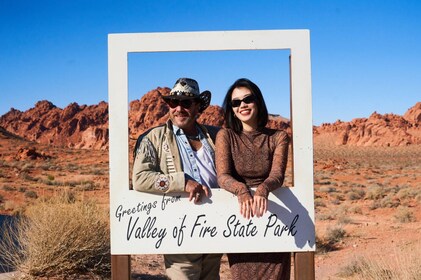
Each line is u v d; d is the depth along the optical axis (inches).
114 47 140.2
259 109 141.3
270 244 139.5
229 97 142.6
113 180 140.2
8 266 278.5
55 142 5147.6
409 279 264.4
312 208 139.7
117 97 140.2
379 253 385.1
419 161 3331.7
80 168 2044.8
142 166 141.3
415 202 879.1
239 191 129.8
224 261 382.0
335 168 2399.1
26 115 5910.4
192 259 149.4
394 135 4648.1
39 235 276.4
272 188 131.6
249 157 139.6
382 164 3122.5
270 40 140.0
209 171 150.3
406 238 464.8
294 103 139.9
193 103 150.9
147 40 140.0
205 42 140.2
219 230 139.2
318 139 5226.4
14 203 880.3
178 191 138.3
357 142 4820.4
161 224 139.6
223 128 143.4
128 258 141.6
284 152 139.1
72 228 282.2
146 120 2257.6
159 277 313.6
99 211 322.7
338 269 354.0
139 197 140.3
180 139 150.9
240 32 140.0
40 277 268.1
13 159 2395.4
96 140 4387.3
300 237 139.8
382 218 676.1
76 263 277.1
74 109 5615.2
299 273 140.7
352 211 769.6
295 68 140.0
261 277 142.2
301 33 140.0
